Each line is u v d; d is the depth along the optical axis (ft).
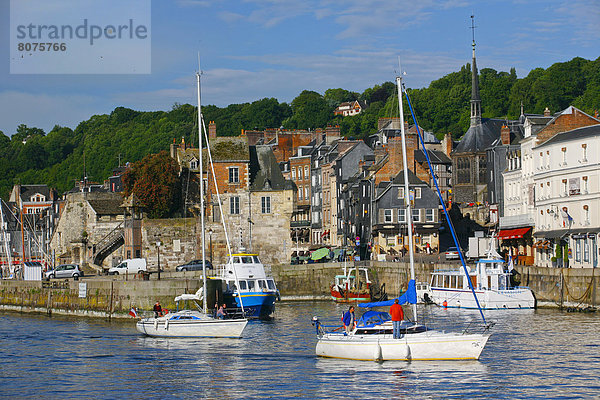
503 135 406.00
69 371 165.78
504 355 171.83
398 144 377.30
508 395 141.18
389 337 166.71
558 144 305.32
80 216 378.73
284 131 527.81
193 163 361.10
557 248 294.87
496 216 376.07
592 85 549.13
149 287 244.42
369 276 319.88
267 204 340.39
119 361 174.81
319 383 150.51
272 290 250.37
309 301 319.68
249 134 579.89
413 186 365.20
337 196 438.81
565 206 301.22
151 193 352.90
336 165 439.22
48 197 635.25
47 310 276.41
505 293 255.70
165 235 334.85
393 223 362.74
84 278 294.46
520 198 352.49
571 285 250.57
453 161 464.65
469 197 456.86
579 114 326.65
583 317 231.91
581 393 142.10
